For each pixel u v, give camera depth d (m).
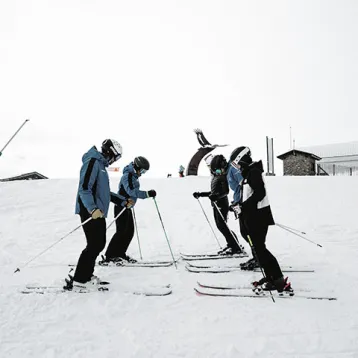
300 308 2.62
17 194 8.70
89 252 3.07
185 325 2.35
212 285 3.14
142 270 3.80
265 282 2.97
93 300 2.79
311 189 10.12
